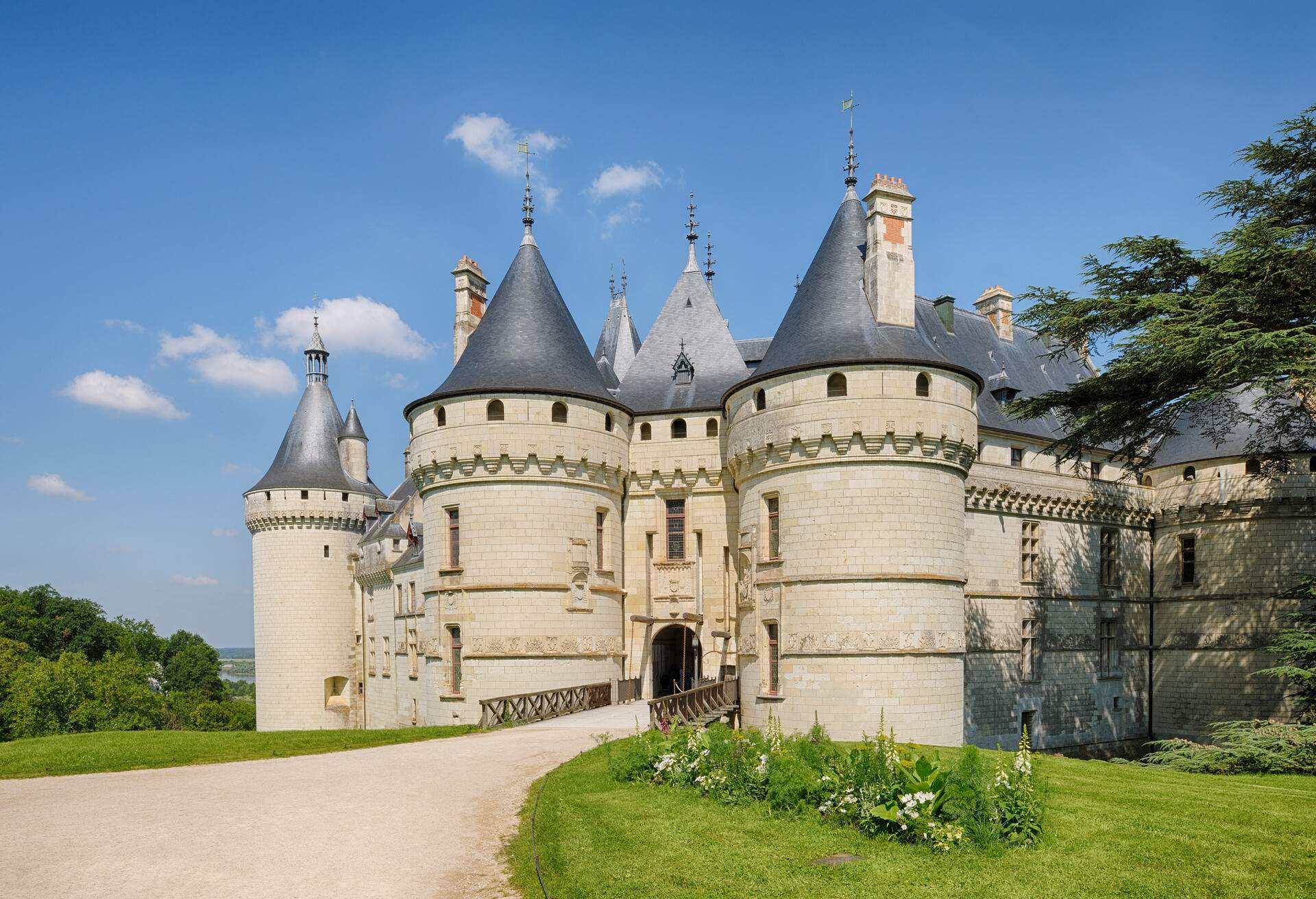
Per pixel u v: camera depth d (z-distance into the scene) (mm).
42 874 12719
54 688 67688
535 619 32656
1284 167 27109
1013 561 39719
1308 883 11438
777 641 30000
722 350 39469
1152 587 45969
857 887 11320
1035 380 44875
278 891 11930
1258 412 41469
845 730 27609
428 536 35781
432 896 11789
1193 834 13438
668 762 16891
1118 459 43562
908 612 27969
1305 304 24625
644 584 37000
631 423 37719
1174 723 44094
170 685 106750
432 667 34719
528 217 37906
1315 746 23859
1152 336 24922
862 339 29594
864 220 33094
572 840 13617
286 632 55688
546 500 33406
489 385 33438
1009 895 11047
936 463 28844
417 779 18953
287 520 56156
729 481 36719
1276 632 40938
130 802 17188
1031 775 14180
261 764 21656
